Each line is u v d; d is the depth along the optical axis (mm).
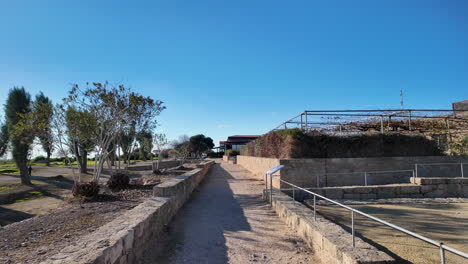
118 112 10633
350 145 12789
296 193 11141
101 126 10445
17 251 3898
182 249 4836
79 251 3035
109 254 3162
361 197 10586
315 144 12562
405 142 13273
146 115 13109
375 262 3180
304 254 4609
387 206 9352
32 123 9578
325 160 11750
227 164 37406
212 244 5113
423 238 2494
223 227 6230
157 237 5363
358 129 16328
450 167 12758
